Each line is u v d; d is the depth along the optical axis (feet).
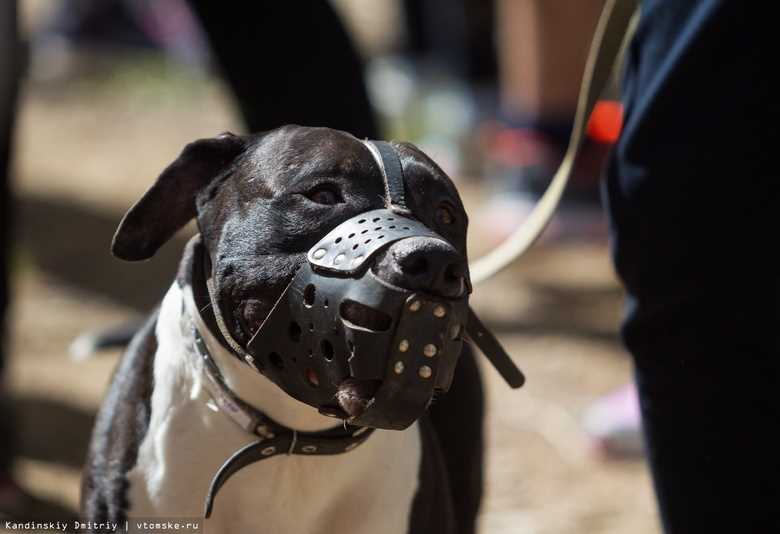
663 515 15.28
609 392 26.89
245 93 20.48
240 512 13.02
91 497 13.44
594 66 16.24
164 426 12.99
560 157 35.76
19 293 31.09
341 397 11.00
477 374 16.51
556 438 24.77
